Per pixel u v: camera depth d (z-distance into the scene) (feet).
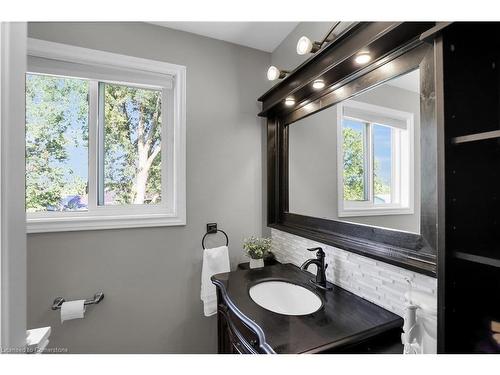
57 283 4.26
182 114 5.08
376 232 3.19
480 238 1.90
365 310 2.95
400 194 2.86
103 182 4.87
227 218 5.49
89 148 4.71
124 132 5.01
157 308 4.92
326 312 2.90
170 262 5.01
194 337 5.19
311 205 4.49
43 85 4.46
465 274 1.86
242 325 2.99
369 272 3.20
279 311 3.75
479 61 1.96
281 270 4.43
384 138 3.07
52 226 4.19
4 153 1.56
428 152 2.49
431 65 2.45
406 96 2.77
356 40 3.04
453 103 1.85
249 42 5.56
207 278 4.95
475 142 1.92
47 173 4.49
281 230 5.08
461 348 1.81
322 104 4.14
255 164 5.77
